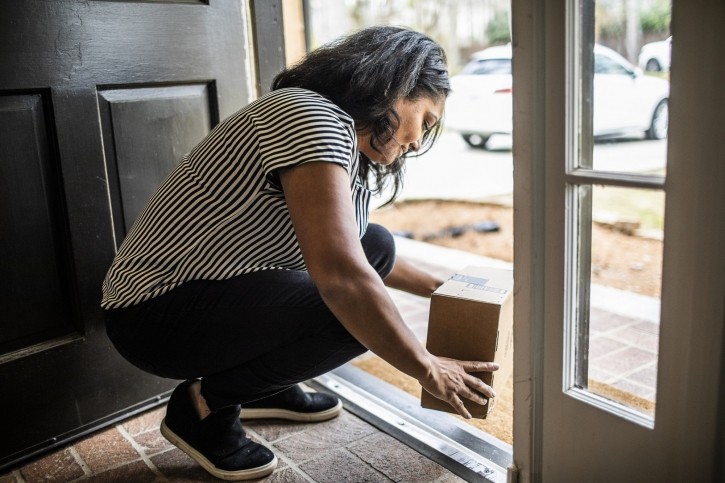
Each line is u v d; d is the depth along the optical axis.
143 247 1.32
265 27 1.87
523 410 1.30
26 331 1.58
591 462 1.22
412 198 4.59
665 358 1.06
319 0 6.98
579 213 1.17
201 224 1.25
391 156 1.34
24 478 1.53
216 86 1.79
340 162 1.12
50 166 1.57
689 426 1.05
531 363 1.26
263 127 1.16
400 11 7.71
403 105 1.29
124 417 1.76
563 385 1.23
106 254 1.66
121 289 1.33
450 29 7.72
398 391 1.85
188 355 1.33
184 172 1.29
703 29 0.92
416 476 1.46
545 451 1.30
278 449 1.59
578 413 1.21
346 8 7.20
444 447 1.54
